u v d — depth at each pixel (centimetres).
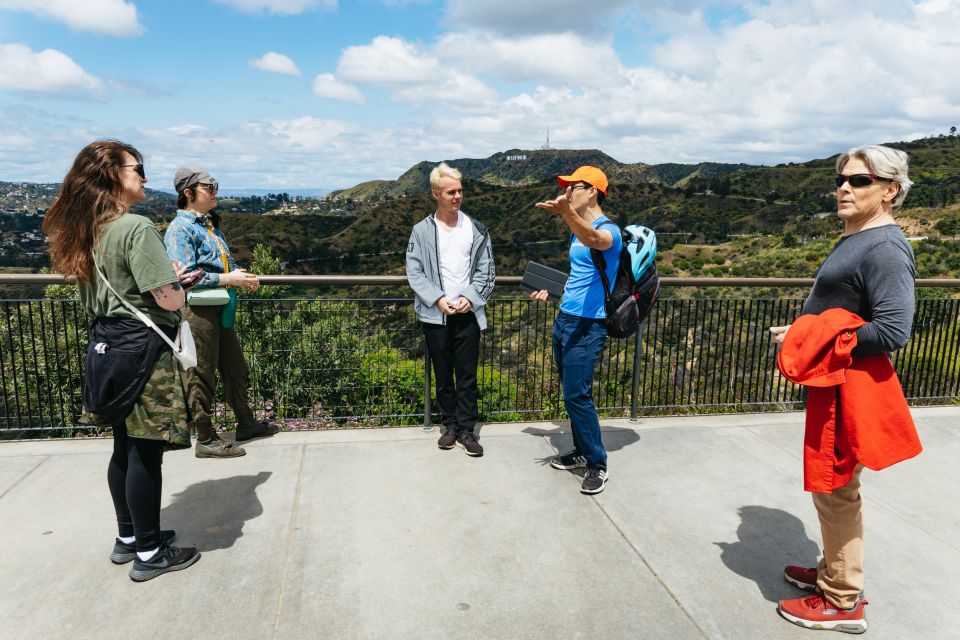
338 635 191
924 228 10219
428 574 227
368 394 421
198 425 328
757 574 233
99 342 198
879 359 180
